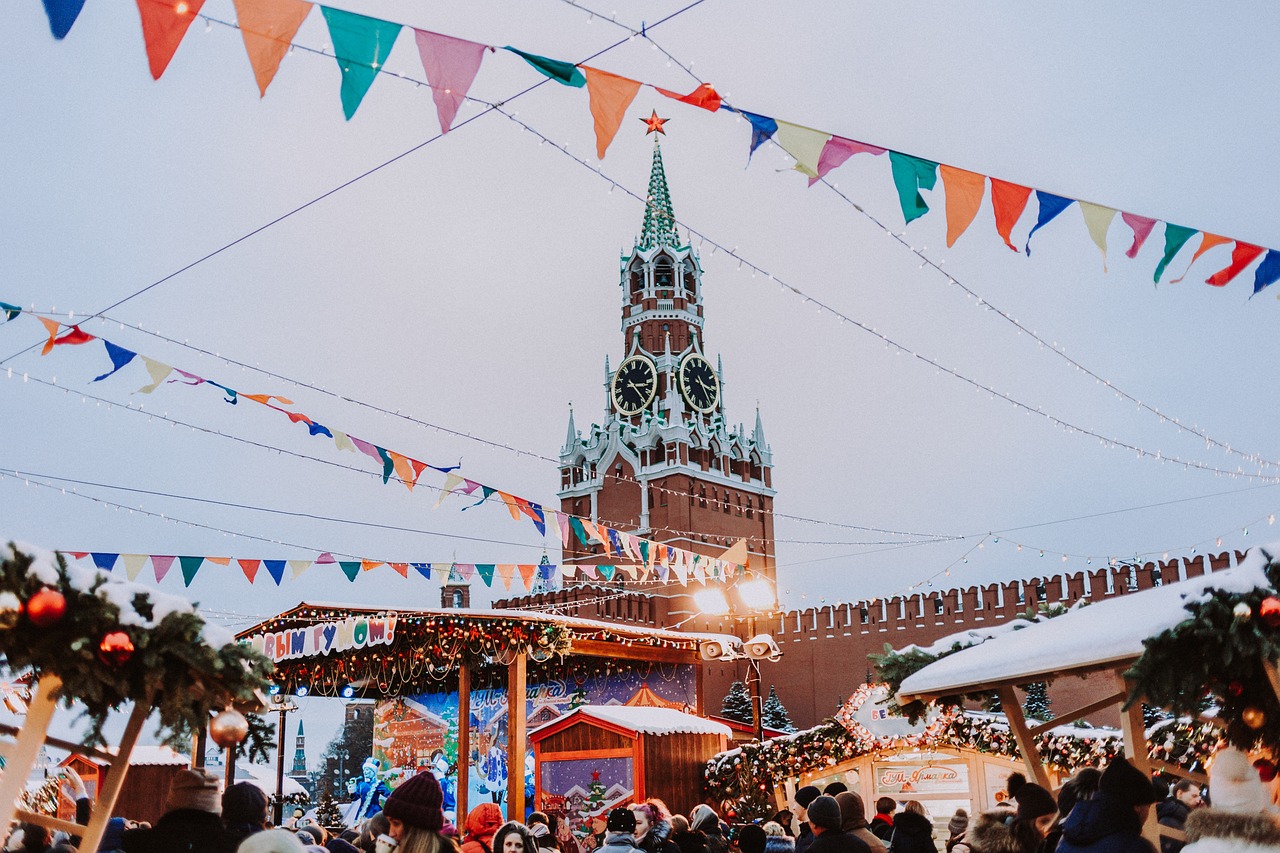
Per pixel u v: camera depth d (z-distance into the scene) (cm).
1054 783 1584
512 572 1792
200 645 555
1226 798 478
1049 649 761
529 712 2441
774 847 923
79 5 458
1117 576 4556
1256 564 656
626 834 797
